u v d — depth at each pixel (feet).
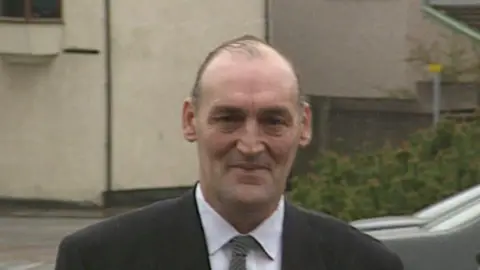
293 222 9.32
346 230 9.55
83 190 74.69
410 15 78.18
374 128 80.53
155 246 9.06
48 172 74.69
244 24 78.74
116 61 74.95
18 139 74.95
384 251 9.56
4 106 75.05
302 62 83.25
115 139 75.05
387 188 32.45
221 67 8.86
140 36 75.56
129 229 9.14
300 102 9.05
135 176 75.82
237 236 9.08
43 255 50.65
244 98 8.73
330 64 82.23
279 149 8.82
